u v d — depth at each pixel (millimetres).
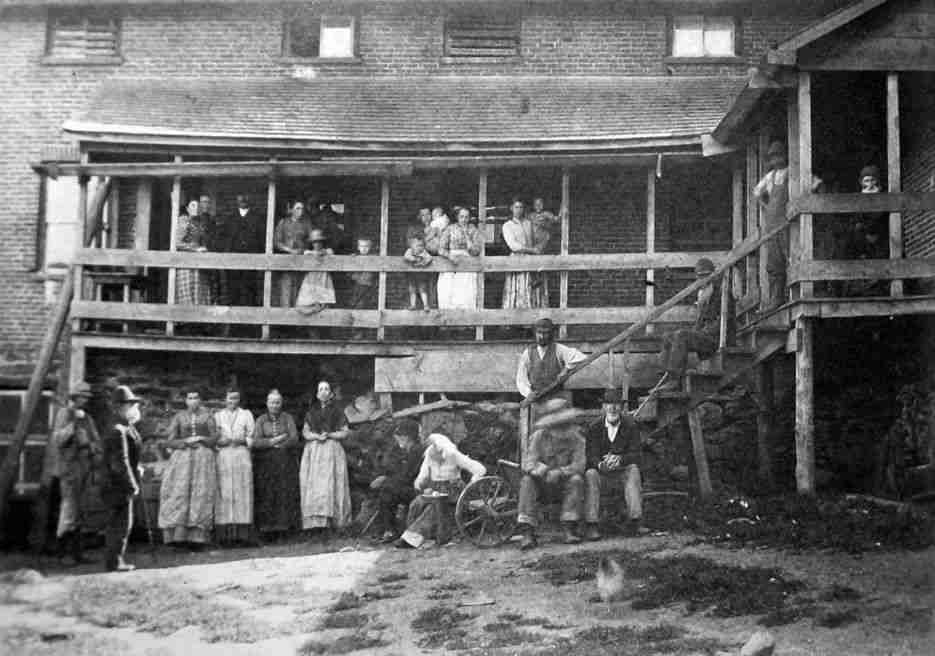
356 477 13695
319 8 17484
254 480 12742
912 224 13305
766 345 12016
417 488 11531
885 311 11281
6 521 13805
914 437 11945
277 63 17375
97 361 14594
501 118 15891
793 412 13828
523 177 15984
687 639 7465
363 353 14211
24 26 17406
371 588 9586
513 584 9289
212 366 14781
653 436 13039
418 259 14352
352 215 16078
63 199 16797
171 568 11141
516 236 14477
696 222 15688
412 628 8211
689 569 9008
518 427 13648
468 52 17359
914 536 9500
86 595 9797
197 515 12250
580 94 16578
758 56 17125
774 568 8922
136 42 17422
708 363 12531
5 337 16391
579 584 9094
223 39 17438
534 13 17359
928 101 13086
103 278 14508
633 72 17203
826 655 6941
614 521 11188
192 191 16016
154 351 14711
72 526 12172
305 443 13094
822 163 14117
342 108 16312
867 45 11836
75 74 17312
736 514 10859
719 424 13648
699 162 15289
